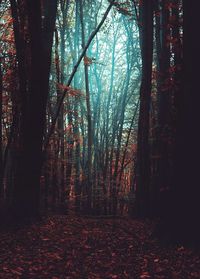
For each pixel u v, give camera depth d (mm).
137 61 31922
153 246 9438
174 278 7242
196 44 9359
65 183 27656
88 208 28953
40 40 12266
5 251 8875
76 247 9930
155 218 15672
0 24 19594
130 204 26562
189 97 9391
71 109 30562
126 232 12188
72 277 7426
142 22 18281
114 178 31734
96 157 33812
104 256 9109
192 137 9328
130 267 8156
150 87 17375
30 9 12031
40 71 12430
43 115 12703
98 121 35000
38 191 12828
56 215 16422
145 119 17203
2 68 17766
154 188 17250
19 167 12766
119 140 33406
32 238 10461
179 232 9219
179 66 11094
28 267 7789
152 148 20062
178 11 13031
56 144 27359
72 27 31469
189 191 9250
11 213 12047
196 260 8133
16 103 16922
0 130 17406
